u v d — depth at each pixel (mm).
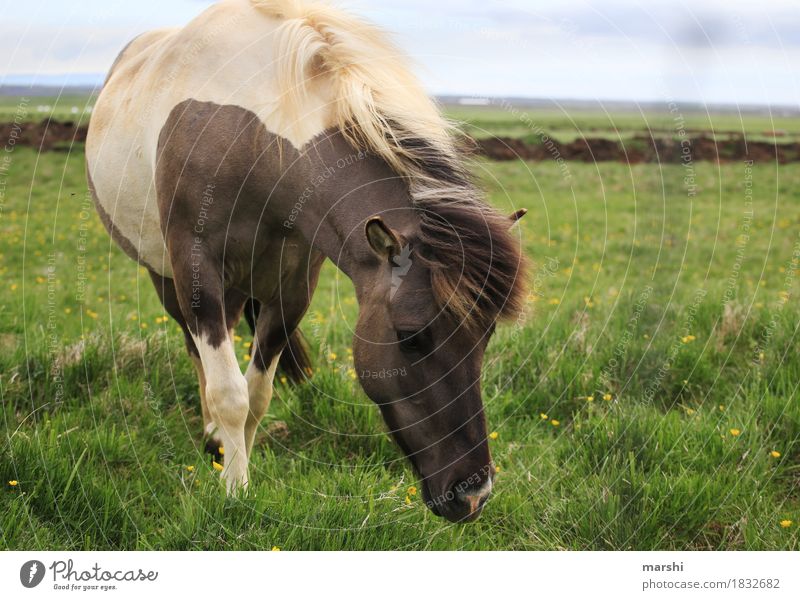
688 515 2766
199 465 3094
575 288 6047
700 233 7695
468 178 2443
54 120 12047
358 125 2443
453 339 2117
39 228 7949
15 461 2781
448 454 2188
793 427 3275
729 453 3092
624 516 2734
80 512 2682
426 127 2449
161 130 2920
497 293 2074
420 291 2150
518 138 12688
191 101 2809
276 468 3115
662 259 6781
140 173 3189
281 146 2596
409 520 2723
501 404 3715
